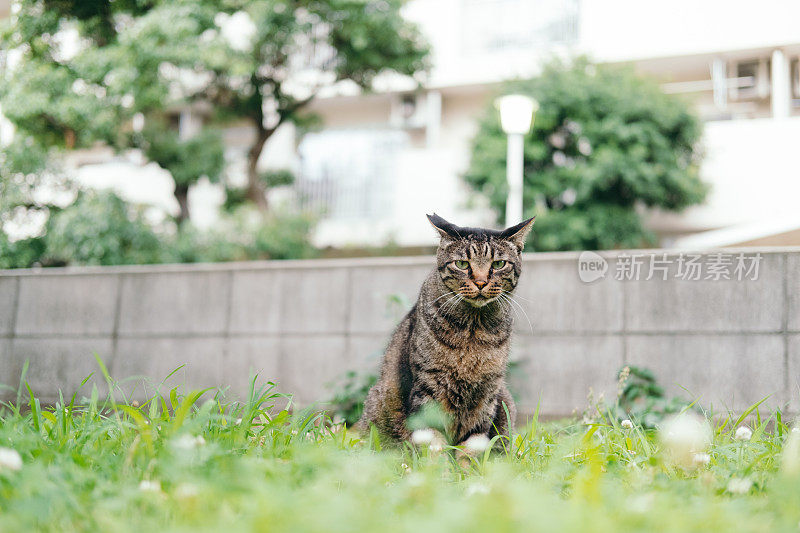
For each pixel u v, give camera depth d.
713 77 11.94
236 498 1.95
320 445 2.85
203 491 1.96
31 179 9.91
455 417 3.46
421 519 1.79
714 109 12.39
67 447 2.53
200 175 11.44
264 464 2.30
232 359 5.85
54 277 6.39
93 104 9.45
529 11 13.06
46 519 1.76
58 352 6.27
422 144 13.88
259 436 2.85
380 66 11.27
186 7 9.59
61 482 1.95
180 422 2.54
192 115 14.68
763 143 11.09
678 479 2.52
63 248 9.41
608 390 4.99
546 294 5.21
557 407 5.07
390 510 2.01
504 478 2.34
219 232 10.35
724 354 4.80
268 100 12.09
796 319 4.68
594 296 5.11
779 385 4.66
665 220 11.62
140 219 9.98
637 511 1.88
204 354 5.92
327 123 14.50
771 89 11.78
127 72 9.36
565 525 1.67
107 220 9.48
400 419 3.61
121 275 6.23
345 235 13.33
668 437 2.85
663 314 4.96
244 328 5.86
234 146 14.84
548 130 11.19
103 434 2.67
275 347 5.76
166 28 9.34
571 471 2.55
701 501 2.09
